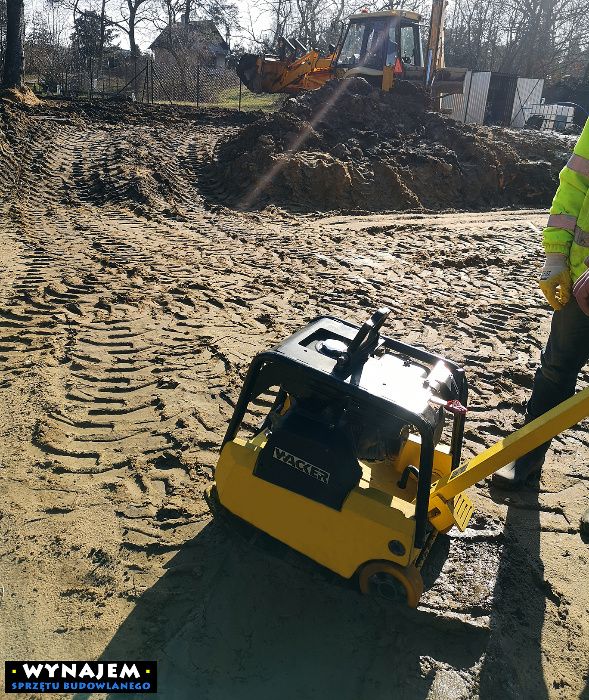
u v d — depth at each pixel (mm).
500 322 6863
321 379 2805
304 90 20641
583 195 3209
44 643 2684
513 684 2672
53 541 3240
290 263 8641
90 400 4641
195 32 46156
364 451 2922
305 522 2881
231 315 6504
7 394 4637
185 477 3814
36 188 12055
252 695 2510
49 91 26812
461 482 2945
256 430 4371
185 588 2988
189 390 4852
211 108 26547
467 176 15164
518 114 25297
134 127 17609
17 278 7125
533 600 3127
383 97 16875
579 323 3420
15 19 20344
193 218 11242
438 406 3062
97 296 6742
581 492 4012
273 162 13148
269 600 2939
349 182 13234
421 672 2668
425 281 8273
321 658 2688
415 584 2770
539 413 3822
